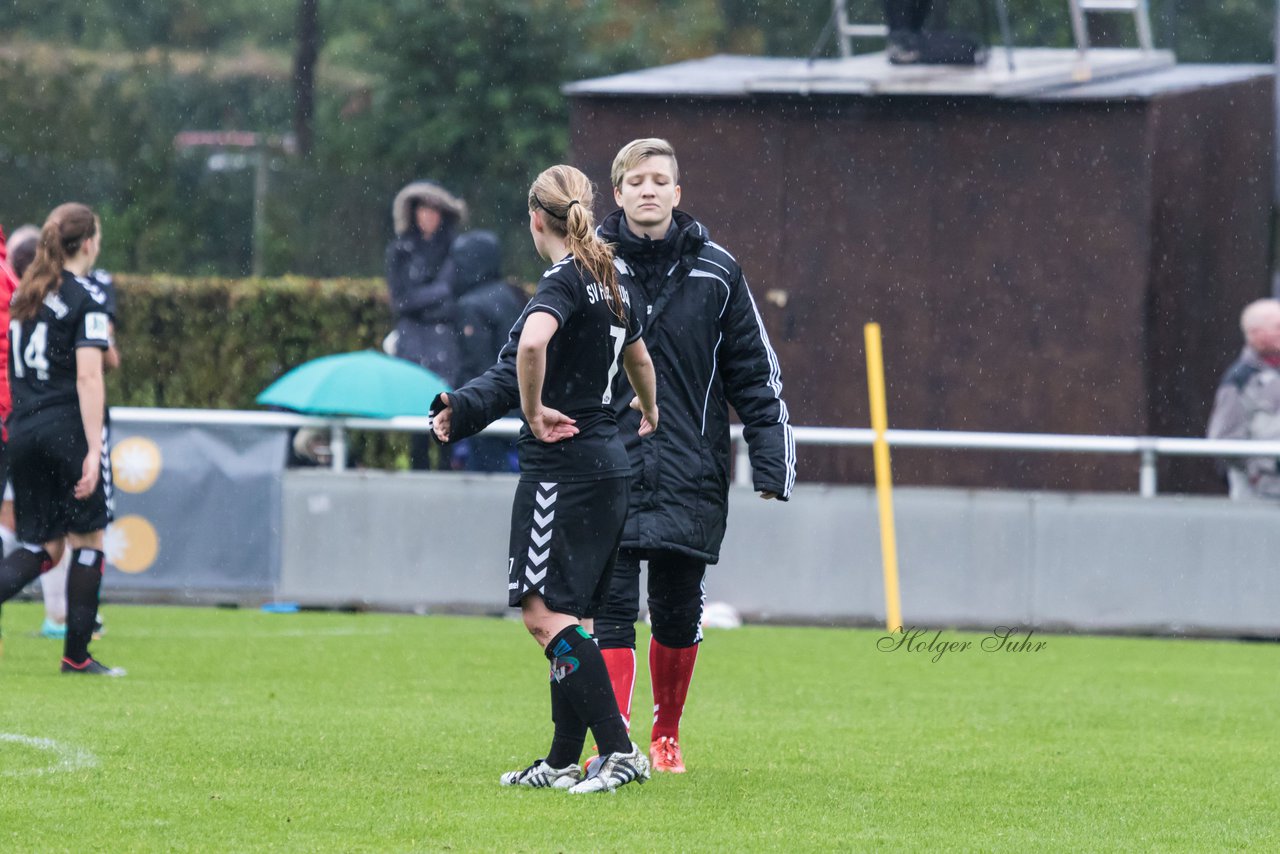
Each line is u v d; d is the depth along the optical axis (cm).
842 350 4775
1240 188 4806
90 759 2006
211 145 8688
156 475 3994
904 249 4744
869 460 4784
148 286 5456
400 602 3962
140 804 1758
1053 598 3834
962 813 1848
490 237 4716
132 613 3838
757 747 2292
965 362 4744
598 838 1641
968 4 5738
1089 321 4691
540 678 2947
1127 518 3825
